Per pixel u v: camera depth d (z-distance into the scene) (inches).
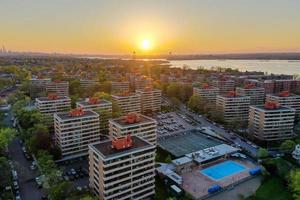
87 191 6968.5
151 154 6835.6
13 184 7455.7
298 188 6692.9
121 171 6441.9
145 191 6958.7
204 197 7224.4
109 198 6412.4
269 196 7317.9
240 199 7175.2
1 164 7460.6
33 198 6884.8
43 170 7381.9
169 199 6584.6
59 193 6392.7
